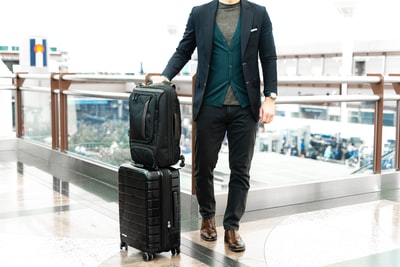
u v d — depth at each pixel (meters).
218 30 2.54
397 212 3.43
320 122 3.85
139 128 2.45
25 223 3.09
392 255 2.58
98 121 4.50
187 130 3.28
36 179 4.42
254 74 2.54
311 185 3.73
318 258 2.52
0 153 5.79
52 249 2.62
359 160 4.07
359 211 3.46
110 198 3.77
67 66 10.35
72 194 3.88
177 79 3.26
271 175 3.62
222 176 3.26
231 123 2.59
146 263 2.42
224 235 2.84
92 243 2.72
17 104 5.96
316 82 3.58
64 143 5.09
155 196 2.43
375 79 3.96
